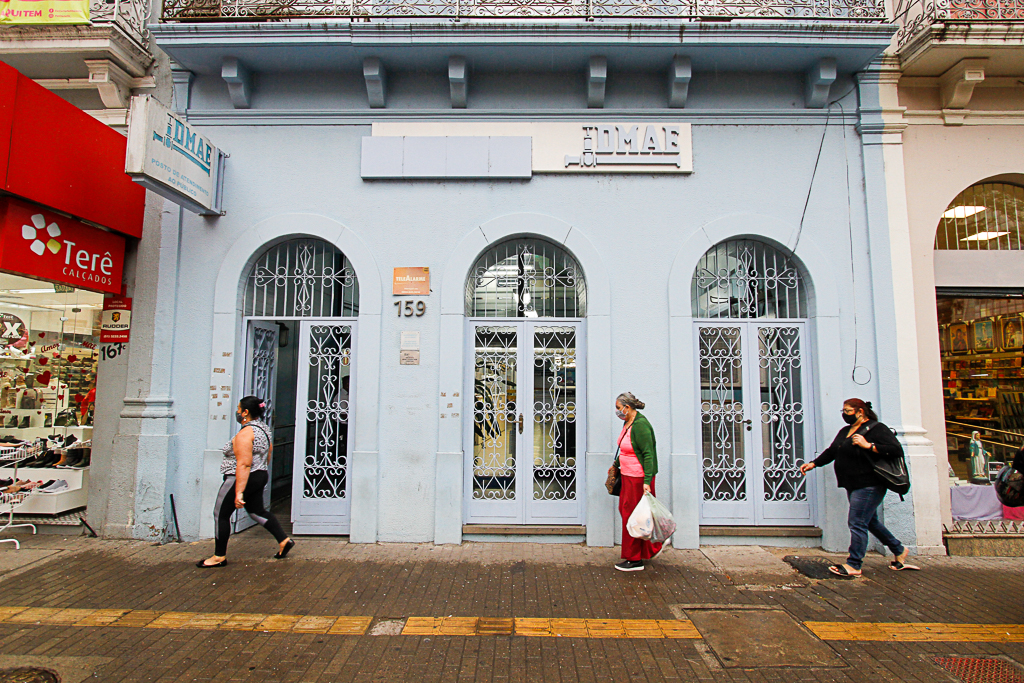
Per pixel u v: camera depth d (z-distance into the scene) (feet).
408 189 17.89
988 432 18.06
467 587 13.48
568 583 13.80
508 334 17.90
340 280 18.30
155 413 16.98
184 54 17.22
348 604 12.48
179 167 15.47
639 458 14.71
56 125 14.69
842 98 18.08
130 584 13.48
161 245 17.81
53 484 17.49
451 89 17.67
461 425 17.12
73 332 18.02
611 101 18.22
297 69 18.10
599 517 16.67
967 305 18.62
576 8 17.40
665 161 17.79
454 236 17.71
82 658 10.05
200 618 11.74
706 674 9.75
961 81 17.33
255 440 15.05
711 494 17.47
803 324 17.84
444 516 16.67
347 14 17.65
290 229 17.76
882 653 10.49
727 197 17.79
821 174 17.88
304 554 15.74
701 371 17.85
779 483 17.52
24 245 14.43
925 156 17.98
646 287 17.53
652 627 11.50
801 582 14.03
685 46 16.80
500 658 10.23
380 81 17.57
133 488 16.83
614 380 17.24
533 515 17.37
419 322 17.46
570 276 18.20
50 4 16.61
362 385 17.22
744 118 17.98
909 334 17.19
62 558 15.21
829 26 16.34
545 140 17.89
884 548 16.38
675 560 15.55
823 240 17.62
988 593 13.38
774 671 9.86
